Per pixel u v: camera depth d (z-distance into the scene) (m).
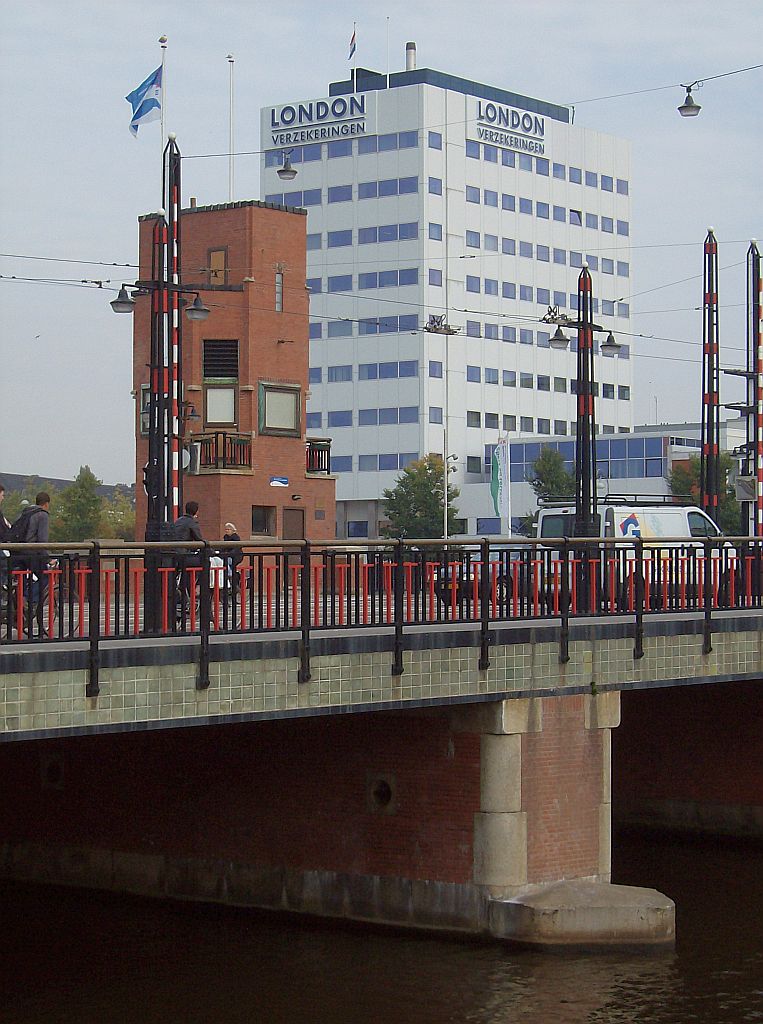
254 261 57.62
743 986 19.88
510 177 128.75
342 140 125.31
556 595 23.55
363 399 124.88
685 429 134.88
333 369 126.12
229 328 57.62
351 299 125.06
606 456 114.50
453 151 124.12
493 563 21.42
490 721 21.14
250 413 57.66
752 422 40.91
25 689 15.86
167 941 21.97
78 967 20.59
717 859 29.48
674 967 20.75
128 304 33.88
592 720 22.30
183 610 18.23
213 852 23.97
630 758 32.62
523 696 21.30
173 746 24.41
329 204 125.75
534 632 21.45
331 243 125.75
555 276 133.00
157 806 24.66
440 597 20.55
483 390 126.81
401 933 21.95
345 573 19.56
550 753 21.77
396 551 19.75
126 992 19.39
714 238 39.47
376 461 124.38
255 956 21.08
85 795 25.47
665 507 35.22
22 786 26.42
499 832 21.14
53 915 23.73
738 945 22.08
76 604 20.33
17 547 15.90
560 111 136.38
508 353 128.75
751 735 30.98
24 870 26.31
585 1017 18.47
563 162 133.75
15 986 19.70
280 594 19.64
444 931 21.61
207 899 24.00
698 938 22.48
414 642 19.80
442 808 21.62
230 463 57.00
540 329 131.50
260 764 23.50
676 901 25.45
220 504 56.47
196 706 17.38
